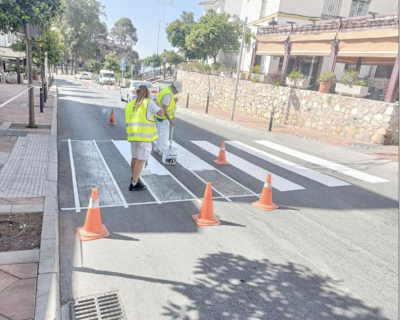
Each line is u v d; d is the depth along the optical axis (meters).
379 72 20.55
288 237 4.52
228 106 19.95
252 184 6.72
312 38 14.91
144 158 5.61
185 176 6.95
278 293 3.32
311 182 7.06
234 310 3.04
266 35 18.33
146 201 5.45
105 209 5.02
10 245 3.49
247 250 4.11
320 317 3.02
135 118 5.39
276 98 15.64
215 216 5.05
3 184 5.21
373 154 9.77
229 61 29.41
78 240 4.06
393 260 4.08
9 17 8.22
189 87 25.89
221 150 8.08
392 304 3.25
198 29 25.09
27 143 8.09
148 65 60.09
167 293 3.21
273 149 10.15
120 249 3.92
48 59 24.92
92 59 75.44
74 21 69.19
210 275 3.54
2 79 28.72
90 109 16.56
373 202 6.07
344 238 4.59
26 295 2.72
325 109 12.98
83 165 7.15
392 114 10.62
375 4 21.50
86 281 3.30
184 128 12.98
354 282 3.58
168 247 4.05
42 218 4.18
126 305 3.01
